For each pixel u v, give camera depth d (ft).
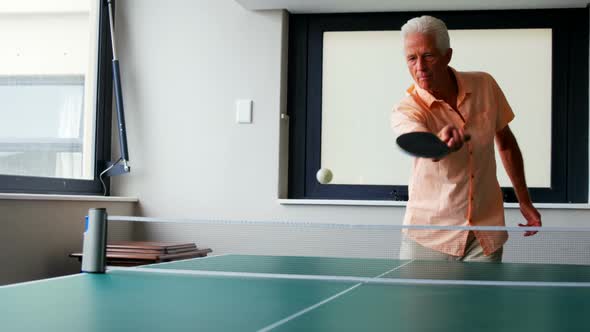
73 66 12.12
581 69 12.17
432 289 5.41
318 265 7.25
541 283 5.72
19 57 10.83
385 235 12.07
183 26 12.93
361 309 4.35
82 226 11.35
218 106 12.75
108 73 12.94
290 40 13.08
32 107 11.13
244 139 12.63
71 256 10.36
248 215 12.56
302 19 13.05
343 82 12.94
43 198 10.24
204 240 12.73
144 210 12.94
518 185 8.15
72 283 5.44
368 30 12.80
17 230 9.85
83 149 12.44
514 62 12.39
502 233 7.45
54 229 10.64
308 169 12.96
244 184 12.60
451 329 3.68
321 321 3.87
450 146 5.44
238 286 5.44
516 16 12.32
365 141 12.83
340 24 12.91
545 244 11.52
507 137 7.91
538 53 12.35
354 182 12.84
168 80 12.94
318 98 12.96
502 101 7.60
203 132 12.78
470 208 7.31
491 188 7.45
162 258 10.41
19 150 10.84
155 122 12.96
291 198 13.00
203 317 3.98
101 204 11.85
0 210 9.52
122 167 12.64
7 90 10.57
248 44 12.68
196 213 12.75
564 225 11.57
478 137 7.22
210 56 12.81
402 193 12.52
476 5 12.09
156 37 13.01
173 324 3.74
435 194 7.41
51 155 11.59
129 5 13.10
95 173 12.62
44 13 11.43
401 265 7.13
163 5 13.01
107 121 12.91
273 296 4.90
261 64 12.62
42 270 10.37
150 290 5.12
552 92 12.26
